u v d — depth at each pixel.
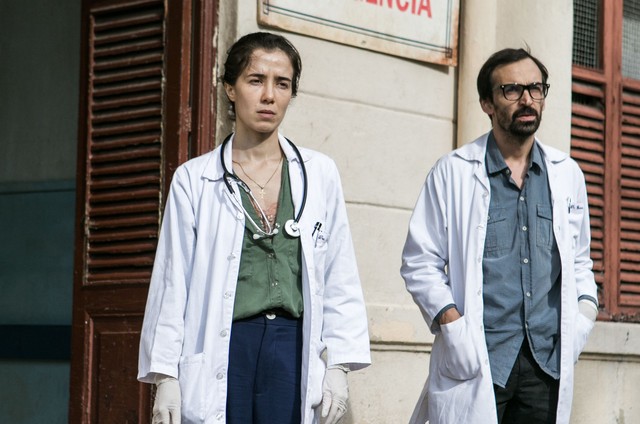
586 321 5.48
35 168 8.49
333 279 4.70
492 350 5.29
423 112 7.67
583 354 8.34
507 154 5.46
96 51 7.04
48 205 8.39
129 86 6.91
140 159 6.85
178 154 6.69
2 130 8.68
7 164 8.62
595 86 8.83
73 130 8.30
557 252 5.41
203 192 4.60
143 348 4.56
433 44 7.68
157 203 6.77
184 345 4.53
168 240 4.61
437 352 5.46
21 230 8.48
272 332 4.49
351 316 4.67
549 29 8.30
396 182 7.50
